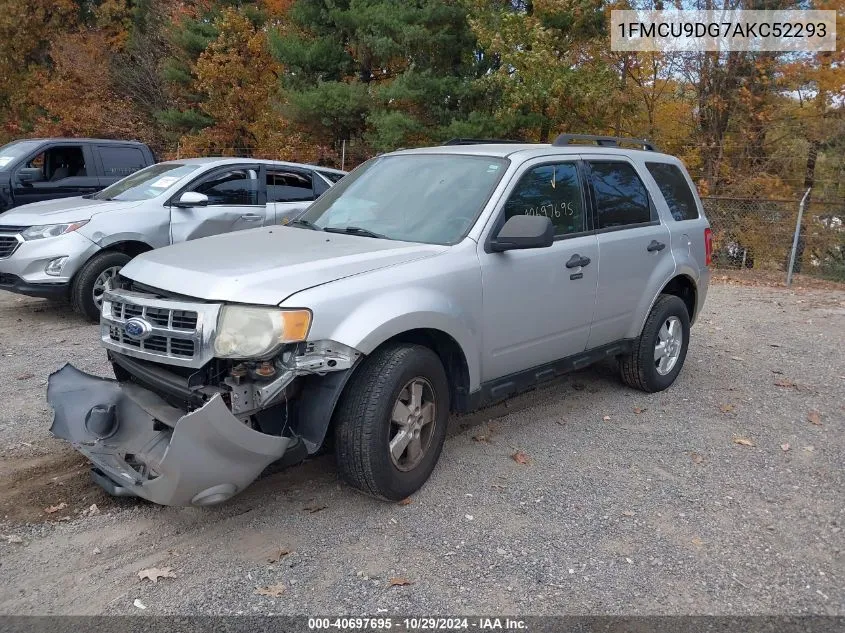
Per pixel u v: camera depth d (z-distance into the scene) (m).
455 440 4.95
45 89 26.34
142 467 3.61
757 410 5.78
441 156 5.01
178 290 3.58
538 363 4.87
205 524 3.75
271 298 3.43
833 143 15.59
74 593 3.18
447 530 3.76
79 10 29.70
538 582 3.35
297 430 3.67
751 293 11.45
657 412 5.64
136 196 8.39
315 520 3.82
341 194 5.12
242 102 22.59
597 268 5.10
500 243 4.28
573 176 5.13
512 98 15.25
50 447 4.62
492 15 15.70
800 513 4.09
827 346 7.94
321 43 19.55
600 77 15.28
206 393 3.46
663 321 5.93
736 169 16.53
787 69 15.70
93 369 6.24
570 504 4.09
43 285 7.48
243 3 23.98
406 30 16.23
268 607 3.11
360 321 3.58
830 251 13.11
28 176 10.98
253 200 8.95
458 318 4.07
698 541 3.75
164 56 26.77
